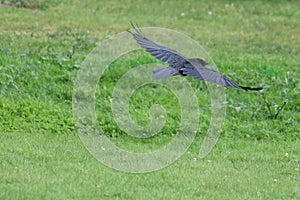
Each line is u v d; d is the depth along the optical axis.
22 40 24.98
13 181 13.85
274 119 19.78
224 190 14.29
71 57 23.03
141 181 14.52
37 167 14.84
